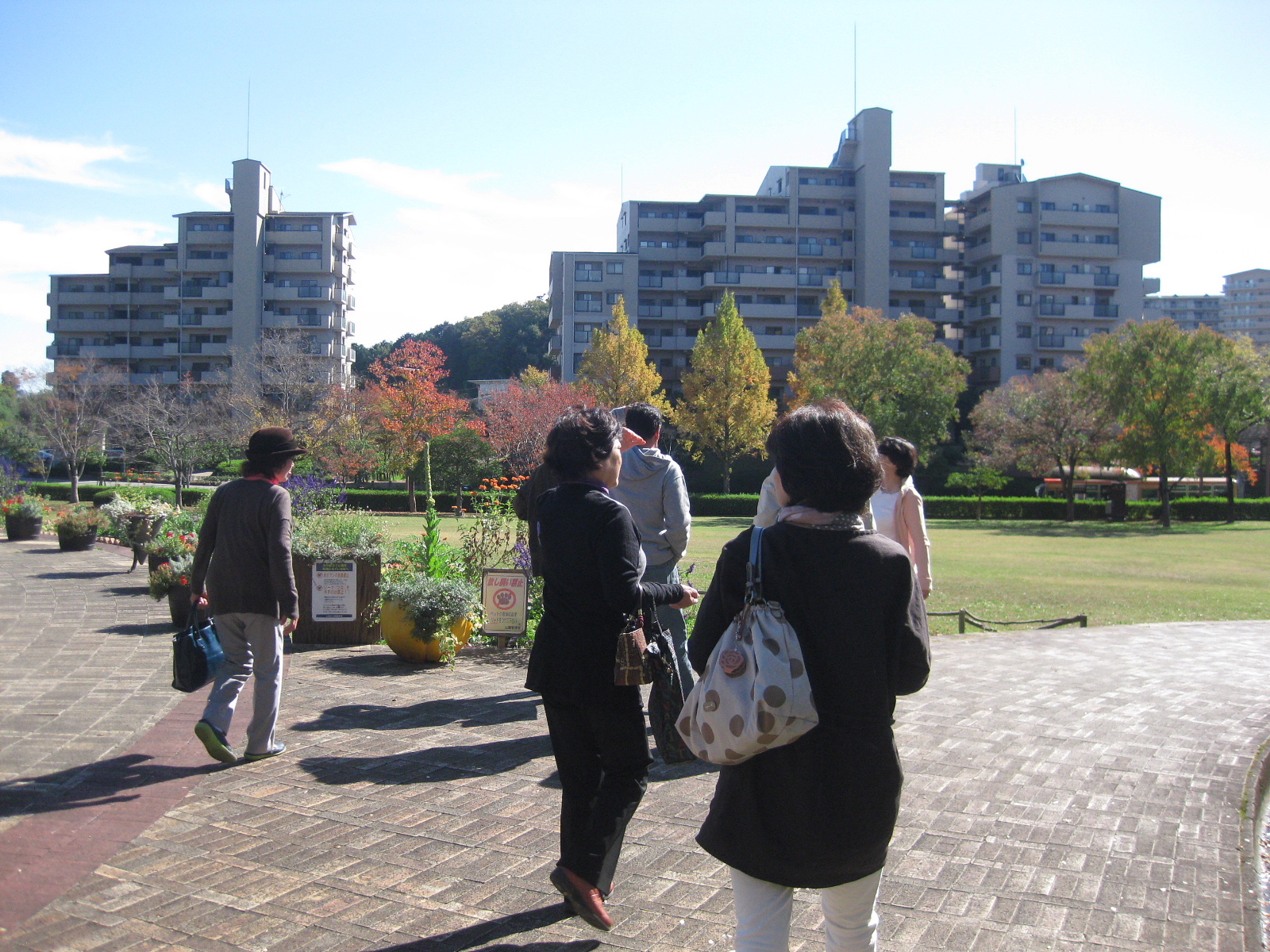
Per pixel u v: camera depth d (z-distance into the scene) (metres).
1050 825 3.80
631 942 2.77
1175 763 4.67
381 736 4.94
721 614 2.02
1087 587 17.08
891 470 4.60
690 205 71.56
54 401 44.72
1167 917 2.98
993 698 6.14
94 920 2.87
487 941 2.77
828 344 50.75
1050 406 46.69
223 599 4.39
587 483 3.04
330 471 43.19
